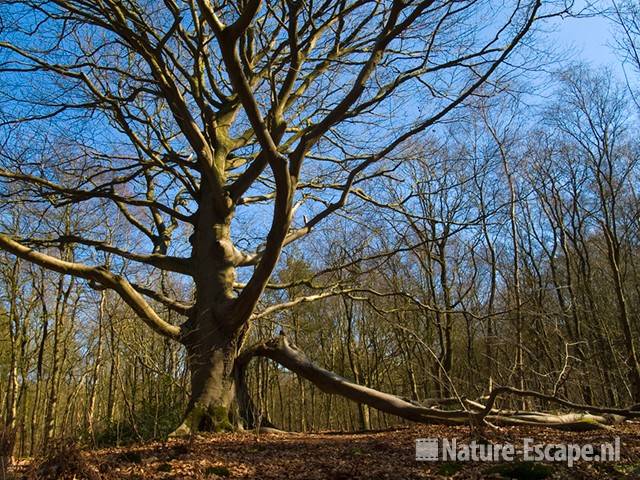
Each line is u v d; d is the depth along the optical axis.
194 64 12.31
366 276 21.69
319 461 7.38
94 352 20.86
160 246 13.30
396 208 14.93
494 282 19.50
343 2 12.04
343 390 11.96
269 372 31.44
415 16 9.52
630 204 25.33
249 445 8.77
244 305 10.66
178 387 11.41
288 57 12.11
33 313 24.06
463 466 6.88
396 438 9.67
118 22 10.95
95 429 11.47
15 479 5.57
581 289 25.39
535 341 18.27
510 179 20.03
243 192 12.02
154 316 11.12
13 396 20.53
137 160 12.81
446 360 20.08
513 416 11.12
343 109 9.67
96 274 10.68
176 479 6.18
